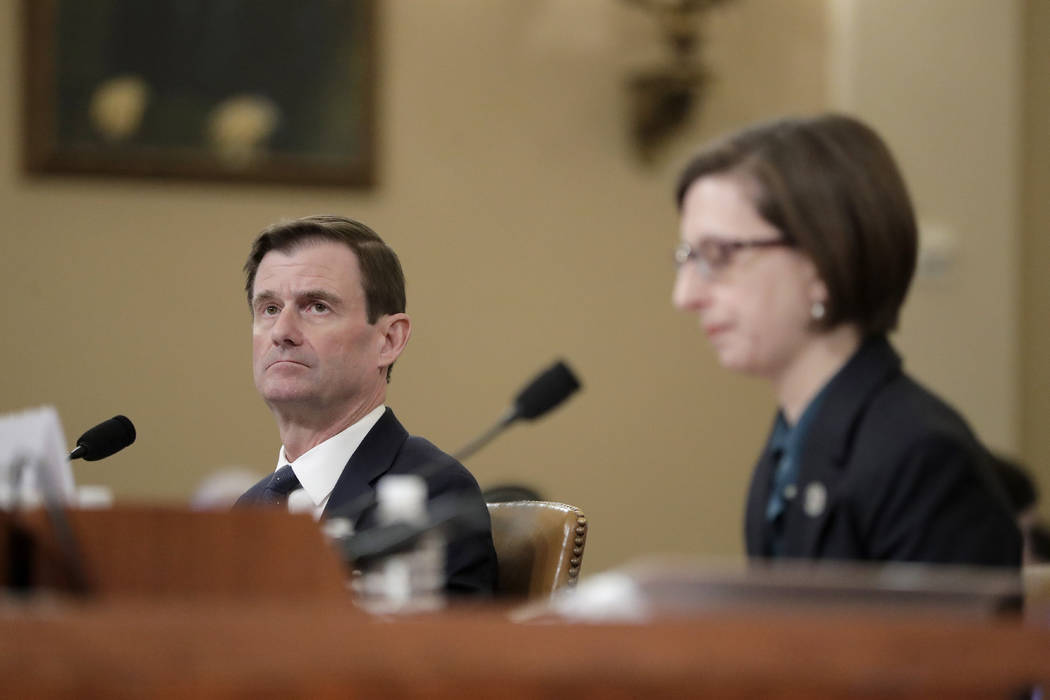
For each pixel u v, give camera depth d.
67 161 17.89
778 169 5.33
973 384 20.52
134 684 3.33
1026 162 20.70
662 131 19.75
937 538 5.18
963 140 20.58
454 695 3.40
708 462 19.92
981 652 3.42
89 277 18.05
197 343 18.28
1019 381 20.64
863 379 5.51
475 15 19.58
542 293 19.59
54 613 3.34
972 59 20.62
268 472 18.31
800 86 20.34
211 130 18.38
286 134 18.61
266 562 4.64
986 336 20.58
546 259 19.62
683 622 3.44
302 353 8.34
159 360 18.17
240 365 18.36
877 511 5.27
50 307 17.92
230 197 18.50
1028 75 20.77
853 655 3.42
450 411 19.19
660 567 3.77
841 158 5.35
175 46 18.30
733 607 3.66
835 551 5.36
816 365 5.58
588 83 19.88
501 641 3.41
